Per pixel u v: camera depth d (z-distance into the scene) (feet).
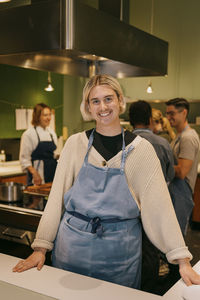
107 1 8.59
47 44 5.84
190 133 9.59
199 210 14.55
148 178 4.70
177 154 9.80
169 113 9.91
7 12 6.25
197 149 9.62
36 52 6.08
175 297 3.73
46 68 9.03
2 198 7.70
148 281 6.88
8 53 6.36
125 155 4.71
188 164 9.20
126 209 4.70
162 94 18.66
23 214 6.98
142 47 7.79
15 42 6.24
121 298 3.62
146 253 6.74
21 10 6.07
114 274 4.75
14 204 7.48
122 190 4.67
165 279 9.39
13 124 15.76
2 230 7.31
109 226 4.72
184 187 9.34
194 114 17.70
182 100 9.75
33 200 7.82
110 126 4.80
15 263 4.56
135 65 7.57
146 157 4.74
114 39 6.72
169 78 18.40
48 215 4.98
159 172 4.75
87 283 3.96
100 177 4.68
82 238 4.71
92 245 4.68
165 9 18.06
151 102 18.58
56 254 5.04
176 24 17.88
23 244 7.11
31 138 11.75
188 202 9.36
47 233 4.93
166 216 4.61
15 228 7.14
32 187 9.07
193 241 13.15
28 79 16.44
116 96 4.72
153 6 18.31
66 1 5.53
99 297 3.63
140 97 19.27
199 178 14.42
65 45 5.62
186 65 17.90
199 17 17.29
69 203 4.93
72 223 4.89
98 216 4.69
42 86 17.37
